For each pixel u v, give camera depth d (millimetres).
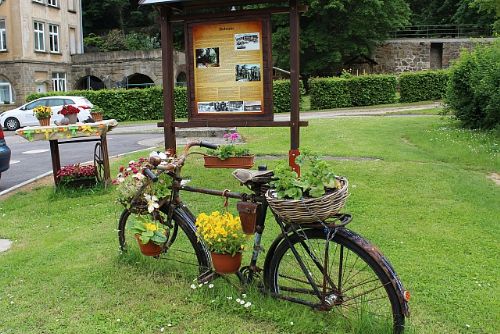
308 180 3303
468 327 3438
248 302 3662
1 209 7188
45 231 6113
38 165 11523
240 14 6867
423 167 8625
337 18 40250
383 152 10391
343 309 3580
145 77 44281
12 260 4977
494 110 13523
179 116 27547
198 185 7746
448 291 3996
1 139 8547
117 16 57469
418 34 48844
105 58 39375
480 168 9242
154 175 3969
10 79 34781
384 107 27203
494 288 4059
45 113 7945
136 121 27672
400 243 5105
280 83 27969
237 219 3861
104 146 8047
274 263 3717
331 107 28578
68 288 4227
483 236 5273
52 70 37531
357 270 4195
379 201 6598
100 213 6703
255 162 9586
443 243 5086
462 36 47688
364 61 43406
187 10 7621
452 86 14797
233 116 7074
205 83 7137
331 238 3371
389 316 3406
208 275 4023
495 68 13711
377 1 38781
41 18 36375
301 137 13664
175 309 3758
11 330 3574
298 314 3549
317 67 40750
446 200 6664
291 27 6734
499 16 16344
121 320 3641
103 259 4832
